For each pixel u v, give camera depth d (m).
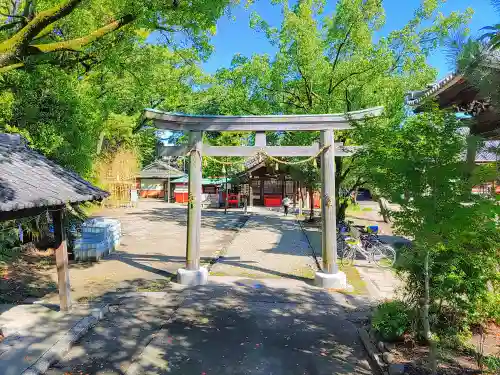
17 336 5.32
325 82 14.32
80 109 9.50
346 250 11.24
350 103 13.87
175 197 35.16
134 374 4.48
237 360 4.87
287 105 16.53
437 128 3.79
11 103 8.23
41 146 8.53
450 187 3.63
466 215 3.40
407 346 4.91
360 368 4.69
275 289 8.08
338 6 14.27
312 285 8.45
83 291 7.73
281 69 14.48
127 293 7.62
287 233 16.62
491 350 4.57
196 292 7.76
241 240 14.77
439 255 4.51
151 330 5.80
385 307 5.38
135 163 29.66
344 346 5.32
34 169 5.94
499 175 3.17
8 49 5.33
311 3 15.09
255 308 6.85
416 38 13.69
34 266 9.56
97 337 5.53
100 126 13.35
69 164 9.82
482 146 3.20
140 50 11.93
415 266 4.80
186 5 6.30
